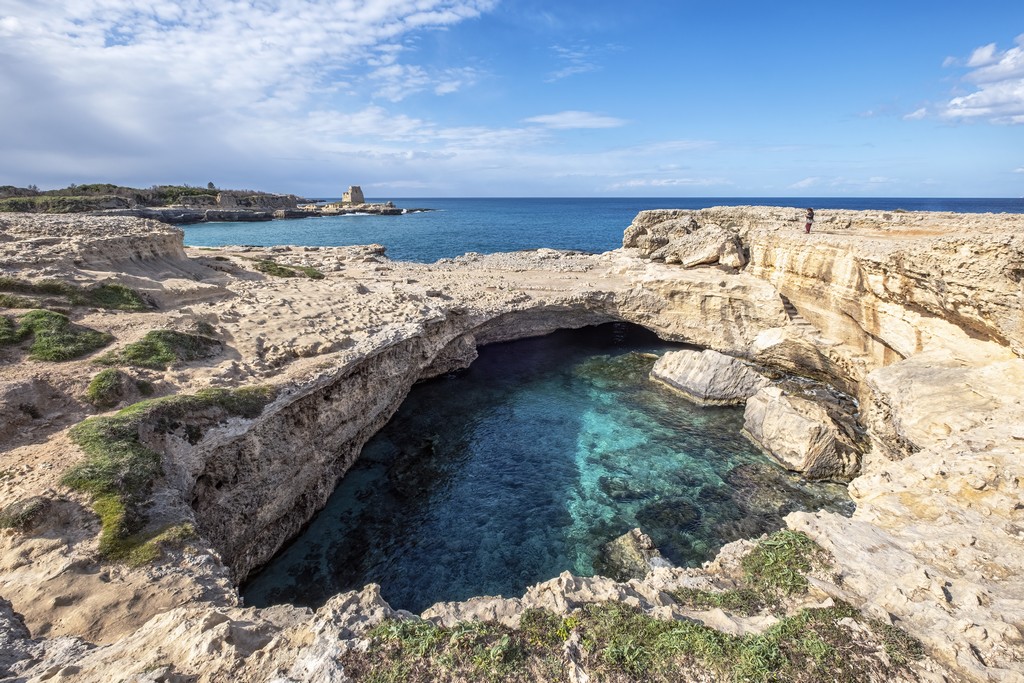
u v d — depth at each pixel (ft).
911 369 65.62
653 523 62.49
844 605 32.65
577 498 67.51
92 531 36.14
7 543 33.99
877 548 38.40
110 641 28.73
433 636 28.55
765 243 118.21
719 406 95.14
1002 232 58.49
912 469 48.24
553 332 142.00
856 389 91.86
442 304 107.55
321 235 342.23
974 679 26.43
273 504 57.36
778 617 33.06
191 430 50.26
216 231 364.17
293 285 111.14
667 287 132.36
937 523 40.32
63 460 41.96
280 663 25.75
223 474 52.80
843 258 92.12
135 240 94.73
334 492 69.15
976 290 57.11
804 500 66.64
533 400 98.48
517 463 76.13
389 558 57.16
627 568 54.19
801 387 99.71
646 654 28.32
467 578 54.19
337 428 70.23
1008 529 37.78
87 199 383.04
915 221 107.45
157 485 42.73
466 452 79.30
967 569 35.19
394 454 78.64
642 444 81.41
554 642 29.40
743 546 44.45
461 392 102.17
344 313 90.89
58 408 50.39
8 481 39.09
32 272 70.69
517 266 180.14
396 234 357.61
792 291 109.40
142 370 58.90
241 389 57.93
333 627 29.30
